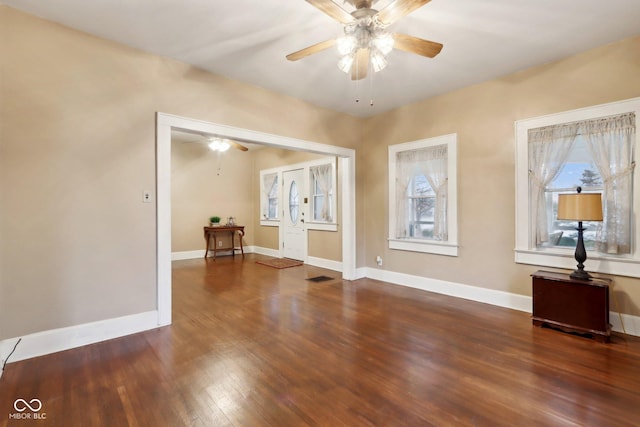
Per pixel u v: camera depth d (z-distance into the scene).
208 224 7.27
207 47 2.85
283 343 2.60
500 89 3.50
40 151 2.40
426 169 4.19
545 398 1.82
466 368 2.18
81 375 2.10
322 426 1.60
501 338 2.67
